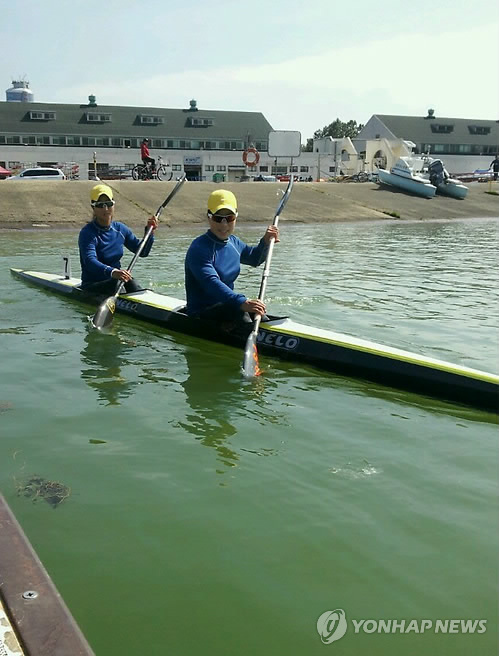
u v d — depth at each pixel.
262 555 2.88
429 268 11.94
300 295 8.91
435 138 64.88
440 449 4.00
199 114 60.97
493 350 6.12
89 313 7.68
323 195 28.75
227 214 5.97
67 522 3.12
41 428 4.23
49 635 2.05
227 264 6.22
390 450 3.98
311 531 3.06
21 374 5.34
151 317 7.07
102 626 2.43
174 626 2.43
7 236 17.45
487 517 3.21
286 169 57.78
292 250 14.89
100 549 2.91
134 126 57.88
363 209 27.27
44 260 12.44
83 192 23.23
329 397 4.93
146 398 4.82
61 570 2.76
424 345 6.28
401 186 32.06
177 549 2.91
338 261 12.87
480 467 3.76
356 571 2.77
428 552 2.91
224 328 6.29
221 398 4.85
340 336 5.75
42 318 7.39
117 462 3.76
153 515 3.20
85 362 5.71
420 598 2.61
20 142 54.22
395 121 65.44
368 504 3.32
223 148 59.44
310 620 2.47
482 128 67.44
